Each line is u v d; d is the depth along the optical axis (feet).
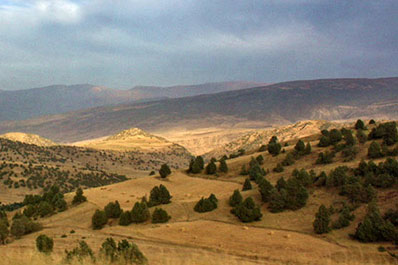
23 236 273.95
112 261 110.73
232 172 396.37
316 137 467.11
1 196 583.17
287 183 288.51
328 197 277.44
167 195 324.19
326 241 223.10
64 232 276.21
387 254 196.85
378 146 332.19
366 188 260.01
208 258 133.28
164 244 225.76
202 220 279.90
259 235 238.68
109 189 385.50
